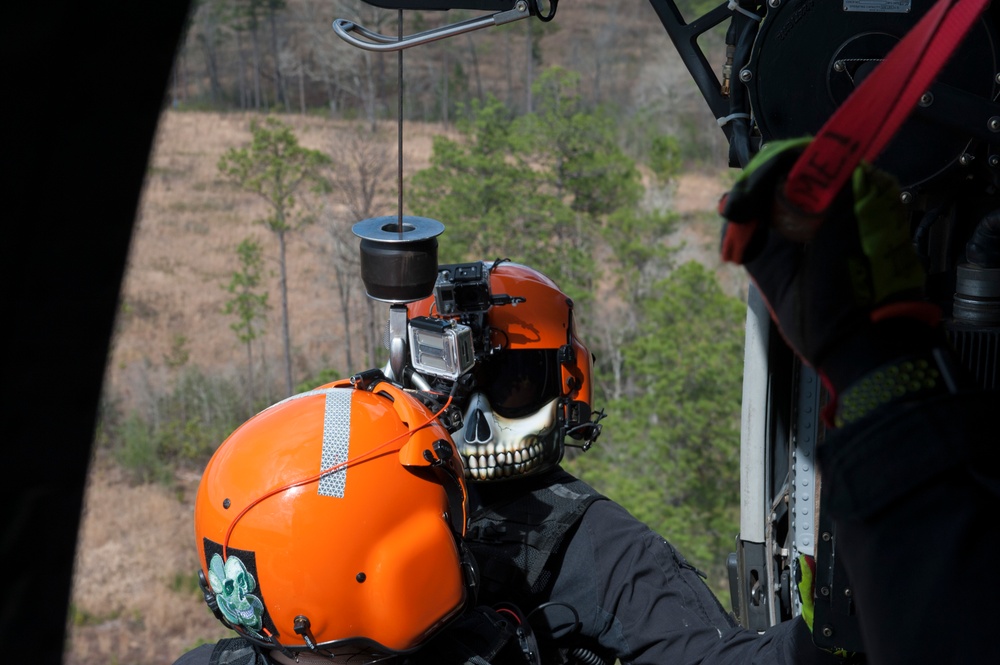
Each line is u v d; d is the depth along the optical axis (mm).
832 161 608
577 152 41406
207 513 1546
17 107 513
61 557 544
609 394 35688
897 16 1726
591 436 2350
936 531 594
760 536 2180
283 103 73938
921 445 609
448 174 39656
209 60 76688
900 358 645
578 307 37188
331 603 1496
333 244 45156
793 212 627
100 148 532
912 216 1935
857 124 601
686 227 46500
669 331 33688
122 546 35375
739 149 1920
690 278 34719
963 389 634
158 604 33125
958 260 1819
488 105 41844
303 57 75062
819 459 673
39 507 535
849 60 1752
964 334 1647
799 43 1776
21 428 534
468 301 2098
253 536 1493
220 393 42438
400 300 1863
